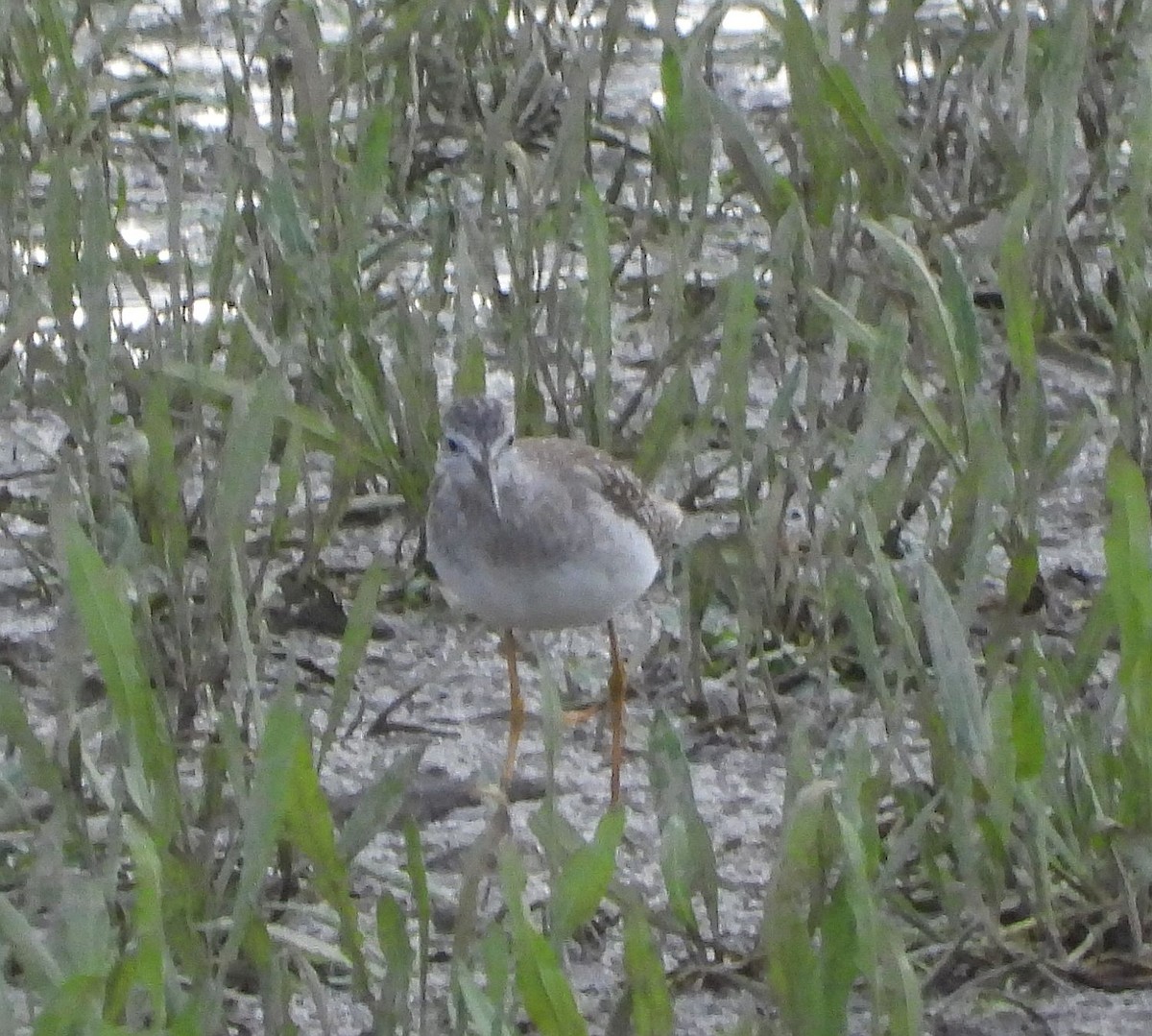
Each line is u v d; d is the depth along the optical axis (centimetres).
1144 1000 802
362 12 1641
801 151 1548
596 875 693
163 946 681
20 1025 764
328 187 1301
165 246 1502
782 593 1086
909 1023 703
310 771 721
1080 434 1087
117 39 1636
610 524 968
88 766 799
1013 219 1041
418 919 820
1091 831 845
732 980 809
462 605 1124
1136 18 1562
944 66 1452
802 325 1299
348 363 1166
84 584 737
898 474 1071
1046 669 891
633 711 1046
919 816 802
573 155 1256
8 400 1201
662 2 1384
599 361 1193
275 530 1090
